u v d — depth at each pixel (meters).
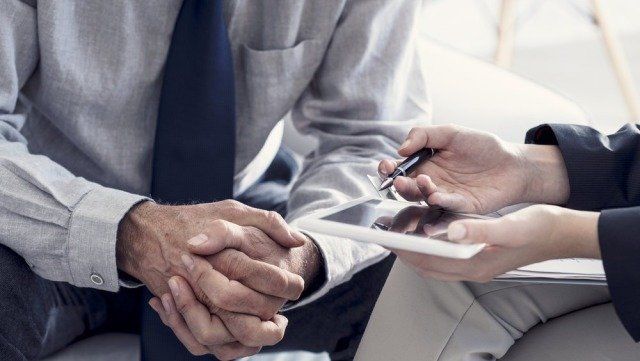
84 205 1.00
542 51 3.12
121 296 1.16
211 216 1.00
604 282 0.81
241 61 1.32
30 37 1.18
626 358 0.86
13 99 1.16
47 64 1.19
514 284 0.92
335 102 1.33
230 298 0.93
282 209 1.33
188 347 1.00
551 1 3.36
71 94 1.21
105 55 1.22
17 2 1.16
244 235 0.98
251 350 1.00
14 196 1.00
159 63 1.24
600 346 0.88
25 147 1.13
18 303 0.97
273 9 1.30
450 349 0.91
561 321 0.93
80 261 1.00
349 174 1.21
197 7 1.21
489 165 1.00
